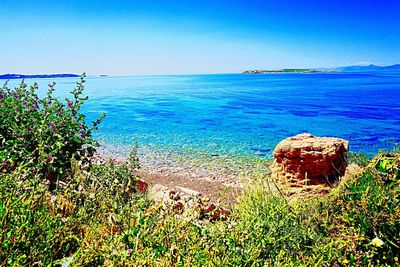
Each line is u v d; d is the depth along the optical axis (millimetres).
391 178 3262
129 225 2795
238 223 3107
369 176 3336
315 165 5363
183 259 2572
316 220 3160
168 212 3312
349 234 2852
